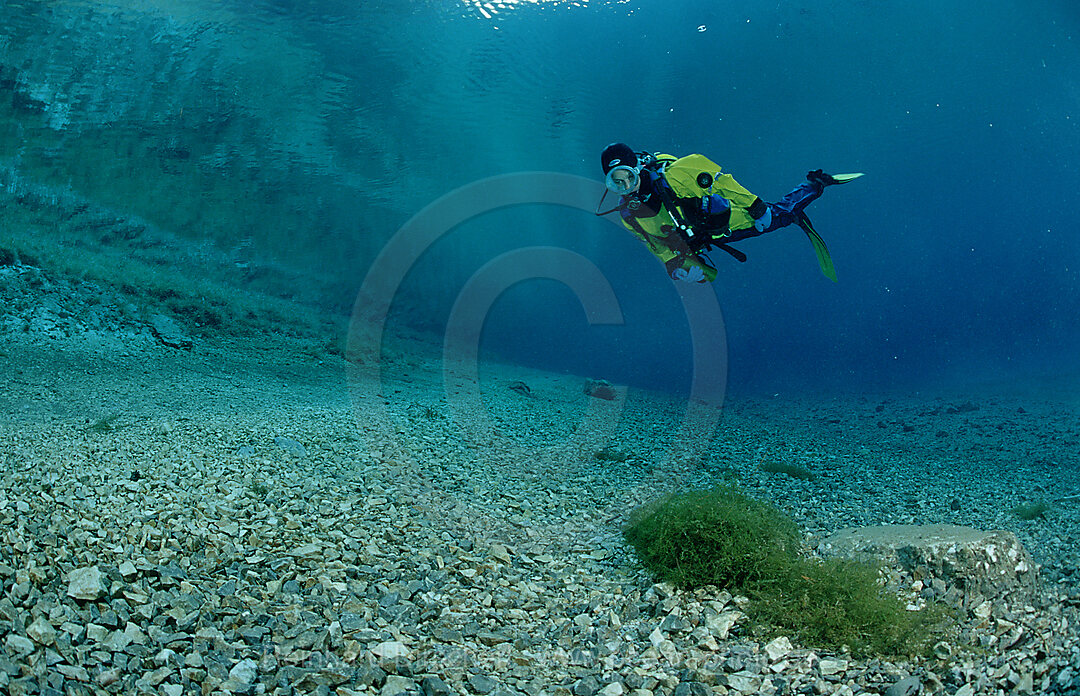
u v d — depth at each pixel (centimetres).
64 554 452
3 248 1853
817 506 840
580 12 2608
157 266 2362
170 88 2444
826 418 1780
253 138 2670
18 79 2238
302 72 2531
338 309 2802
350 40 2478
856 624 441
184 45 2370
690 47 2784
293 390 1497
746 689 389
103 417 1039
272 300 2452
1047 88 3036
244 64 2459
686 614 484
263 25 2367
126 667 356
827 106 3117
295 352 1939
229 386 1451
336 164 2886
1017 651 405
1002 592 493
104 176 2466
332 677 375
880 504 855
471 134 3045
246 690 356
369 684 377
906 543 512
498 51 2614
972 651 418
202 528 553
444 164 3173
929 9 2711
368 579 517
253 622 425
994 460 1177
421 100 2772
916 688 371
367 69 2600
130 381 1382
